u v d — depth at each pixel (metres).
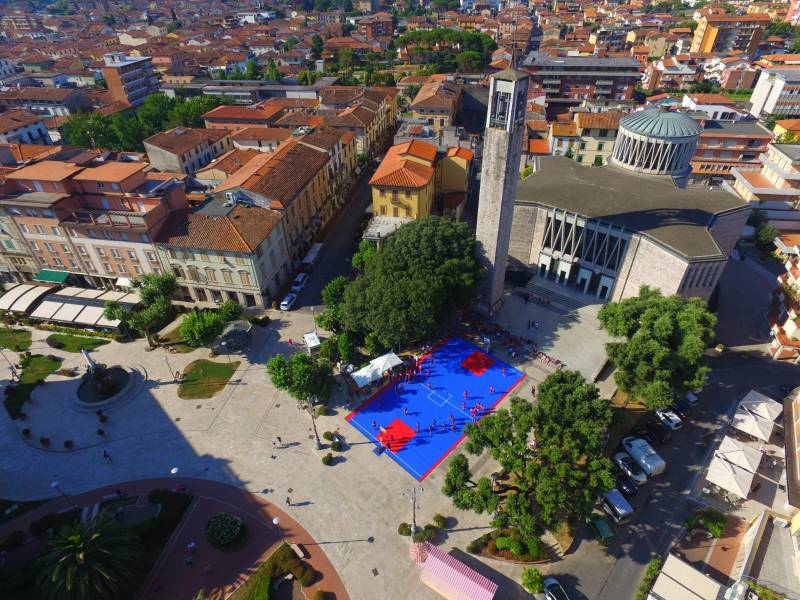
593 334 81.81
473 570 48.72
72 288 90.69
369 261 82.94
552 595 47.06
